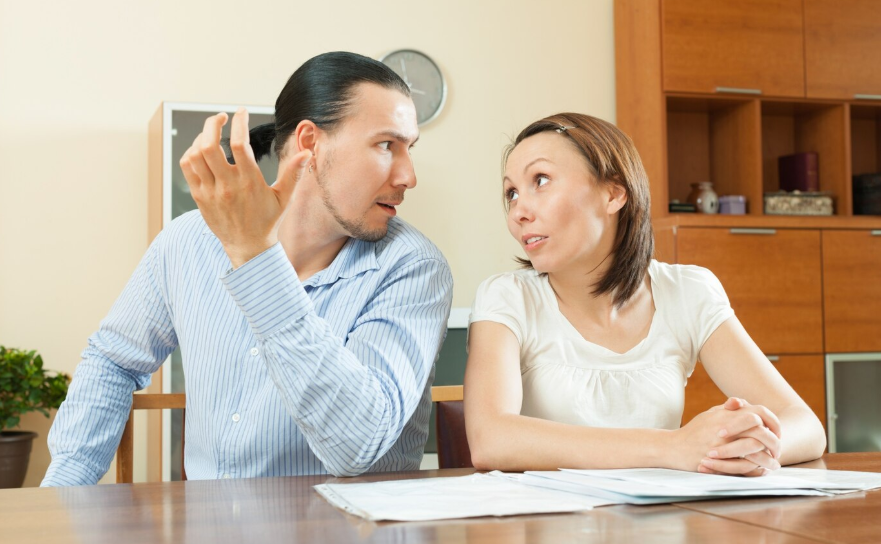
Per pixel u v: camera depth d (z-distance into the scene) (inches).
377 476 40.6
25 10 133.3
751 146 149.5
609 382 50.1
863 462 43.4
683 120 161.2
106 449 55.4
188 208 121.6
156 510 30.8
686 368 53.1
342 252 52.9
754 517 27.7
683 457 36.9
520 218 49.1
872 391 144.9
